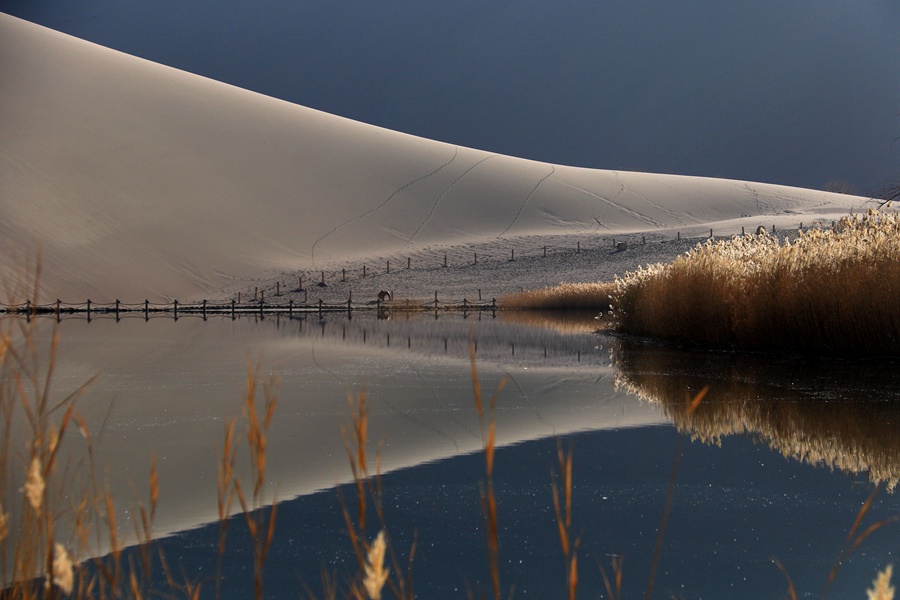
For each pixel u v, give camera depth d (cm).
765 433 663
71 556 353
